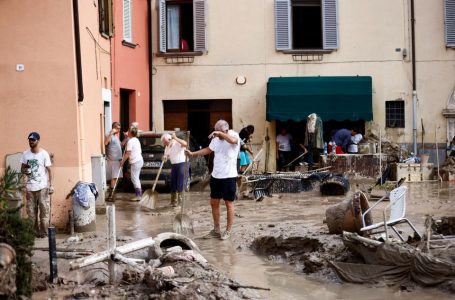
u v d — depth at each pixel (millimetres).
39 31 13781
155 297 7668
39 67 13805
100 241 11492
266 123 25641
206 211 16125
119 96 21984
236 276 9727
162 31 25484
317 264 9883
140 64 24484
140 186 18141
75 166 13750
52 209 13633
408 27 25594
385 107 25672
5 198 7461
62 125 13766
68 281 8586
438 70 25578
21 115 13805
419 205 16641
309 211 15820
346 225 11109
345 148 24172
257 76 25688
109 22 19906
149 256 9609
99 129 17031
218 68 25719
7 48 13805
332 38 25641
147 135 19828
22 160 12703
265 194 18969
